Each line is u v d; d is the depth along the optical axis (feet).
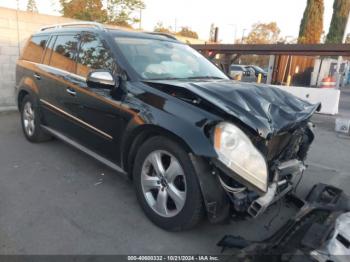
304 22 108.17
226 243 8.04
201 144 7.84
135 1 73.10
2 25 24.77
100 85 10.39
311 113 9.80
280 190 9.64
